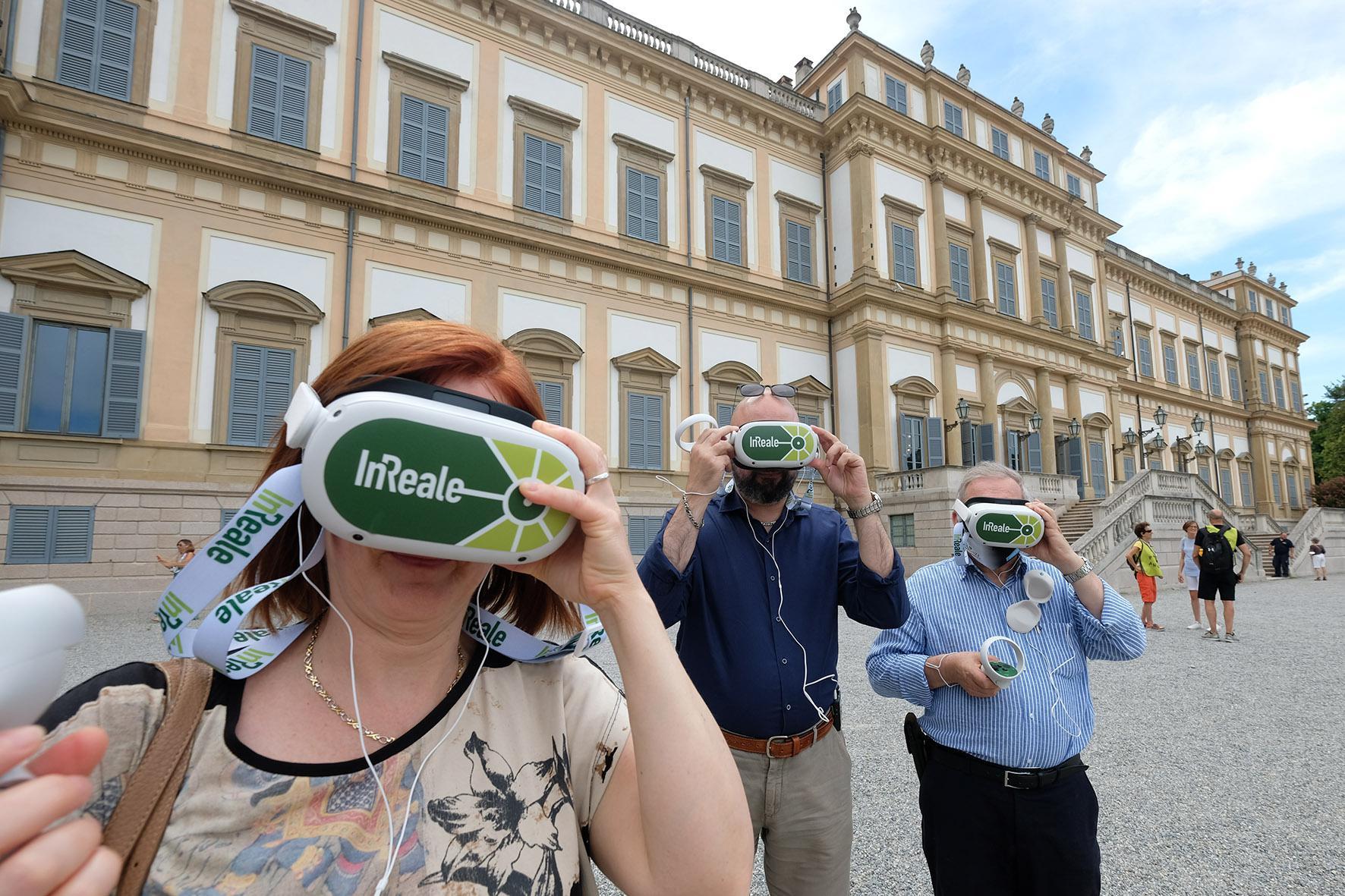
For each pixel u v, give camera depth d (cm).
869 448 1791
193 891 66
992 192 2148
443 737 84
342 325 1257
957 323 1988
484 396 89
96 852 53
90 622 963
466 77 1439
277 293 1191
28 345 1015
